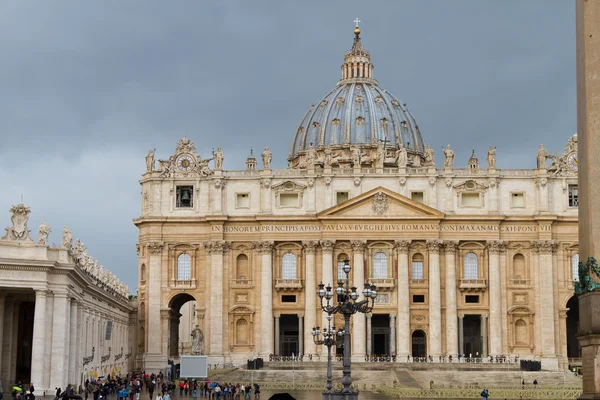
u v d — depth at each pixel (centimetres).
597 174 3403
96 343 9912
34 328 7325
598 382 3362
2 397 7256
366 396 9656
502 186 13550
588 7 3459
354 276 13300
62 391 7506
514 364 12319
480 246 13450
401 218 13312
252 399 9319
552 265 13338
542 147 13550
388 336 13875
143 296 13688
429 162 13725
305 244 13400
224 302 13425
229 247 13562
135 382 10038
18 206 7450
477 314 13388
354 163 13675
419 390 9612
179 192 13775
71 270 7594
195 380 9994
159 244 13550
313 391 10481
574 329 14325
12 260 7175
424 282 13375
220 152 13750
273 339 13388
